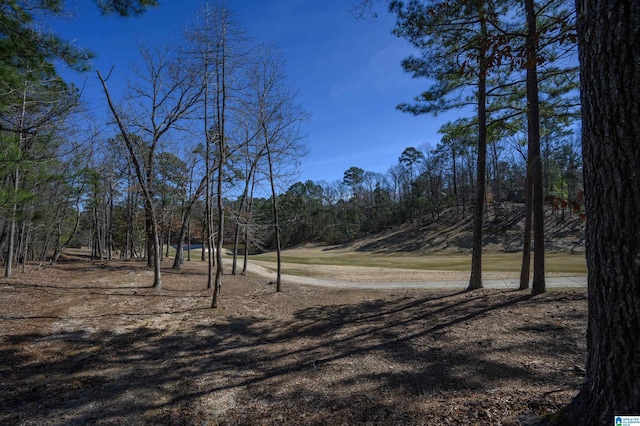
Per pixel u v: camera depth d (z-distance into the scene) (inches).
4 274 553.6
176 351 247.4
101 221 1173.7
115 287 488.4
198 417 154.8
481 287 423.2
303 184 2581.2
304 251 2116.1
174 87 520.7
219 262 390.9
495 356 196.9
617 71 76.2
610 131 78.0
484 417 119.9
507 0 310.5
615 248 78.2
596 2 80.7
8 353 233.1
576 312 271.7
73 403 170.2
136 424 150.3
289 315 356.8
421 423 127.6
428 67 389.1
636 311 74.7
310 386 180.9
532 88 347.3
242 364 220.5
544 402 122.1
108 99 451.8
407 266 959.6
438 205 2186.3
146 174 595.2
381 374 188.9
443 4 212.7
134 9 228.7
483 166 415.8
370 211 2615.7
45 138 346.9
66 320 311.9
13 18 219.5
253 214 569.9
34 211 544.7
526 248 386.9
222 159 388.8
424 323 292.8
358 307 382.0
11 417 157.0
